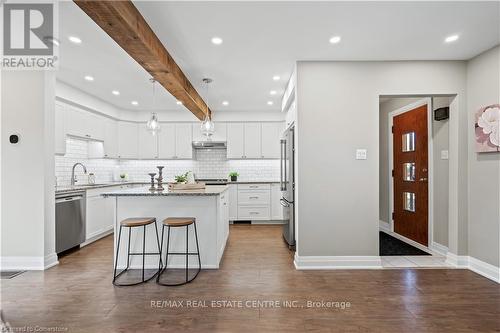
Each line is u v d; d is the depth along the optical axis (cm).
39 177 296
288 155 382
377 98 303
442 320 194
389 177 459
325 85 304
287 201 389
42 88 298
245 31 241
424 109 373
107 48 276
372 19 221
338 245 302
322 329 184
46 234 300
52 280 265
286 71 339
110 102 498
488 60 273
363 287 249
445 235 336
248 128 583
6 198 296
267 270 293
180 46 270
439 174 344
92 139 464
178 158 575
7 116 297
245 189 556
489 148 267
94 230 409
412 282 260
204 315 201
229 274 282
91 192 401
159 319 196
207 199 302
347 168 303
